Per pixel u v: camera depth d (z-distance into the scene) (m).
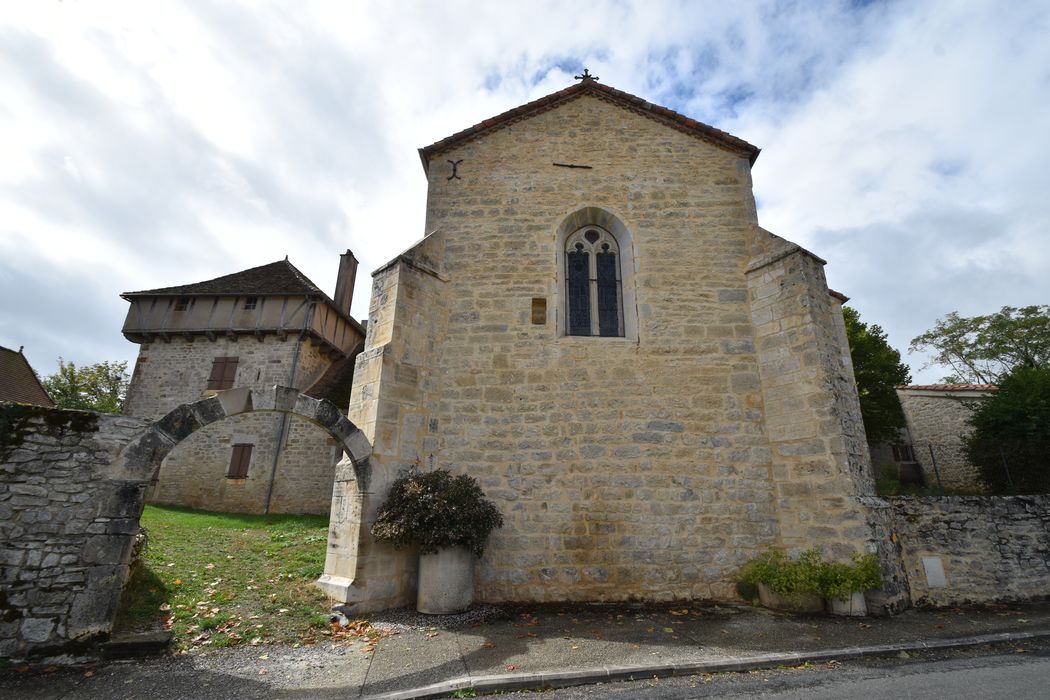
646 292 8.75
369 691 4.24
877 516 6.92
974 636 5.61
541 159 9.68
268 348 18.30
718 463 7.86
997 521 7.81
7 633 4.80
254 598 6.43
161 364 18.39
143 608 5.79
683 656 4.96
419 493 6.77
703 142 9.84
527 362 8.37
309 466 16.83
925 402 16.25
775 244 8.55
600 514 7.64
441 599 6.58
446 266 8.99
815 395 7.51
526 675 4.45
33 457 5.21
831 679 4.46
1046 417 10.30
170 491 16.80
